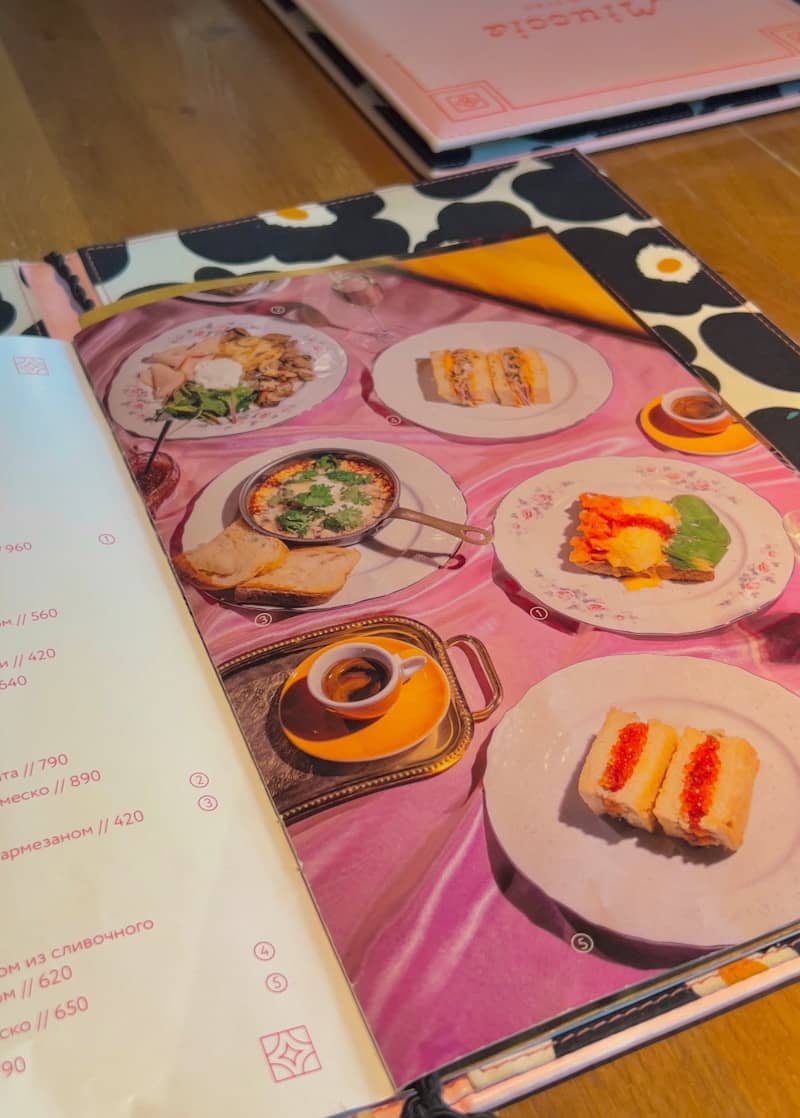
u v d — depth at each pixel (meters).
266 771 0.42
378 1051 0.34
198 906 0.37
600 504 0.52
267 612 0.48
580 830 0.40
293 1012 0.35
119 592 0.48
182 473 0.54
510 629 0.47
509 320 0.64
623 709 0.43
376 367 0.61
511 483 0.54
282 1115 0.33
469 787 0.41
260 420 0.57
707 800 0.40
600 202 0.74
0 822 0.39
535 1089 0.35
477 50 0.85
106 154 0.80
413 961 0.36
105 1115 0.32
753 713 0.43
